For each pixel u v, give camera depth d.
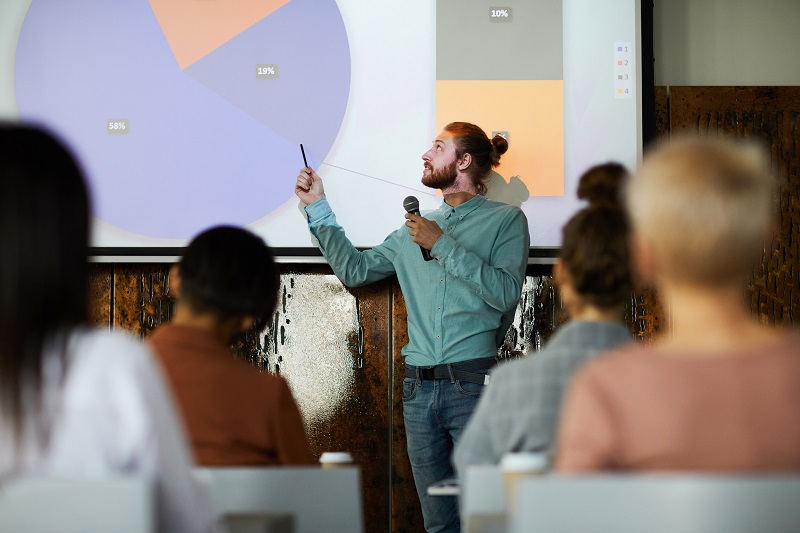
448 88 3.81
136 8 3.82
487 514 1.54
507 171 3.79
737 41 3.99
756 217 1.12
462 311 3.53
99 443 1.16
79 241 1.21
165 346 1.86
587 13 3.83
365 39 3.82
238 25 3.82
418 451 3.54
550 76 3.81
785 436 1.10
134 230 3.77
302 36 3.82
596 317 1.75
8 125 1.20
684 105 3.94
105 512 1.12
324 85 3.81
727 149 1.15
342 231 3.68
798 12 3.99
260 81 3.81
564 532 1.07
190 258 1.98
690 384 1.11
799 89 3.94
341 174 3.78
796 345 1.14
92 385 1.17
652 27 3.84
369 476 3.80
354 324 3.83
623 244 1.71
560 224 3.78
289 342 3.83
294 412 1.88
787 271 3.89
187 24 3.82
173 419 1.22
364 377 3.83
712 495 1.04
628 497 1.06
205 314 1.96
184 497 1.21
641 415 1.12
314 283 3.85
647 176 1.16
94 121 3.79
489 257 3.59
